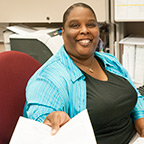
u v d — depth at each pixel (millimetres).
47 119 630
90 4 1305
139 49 1338
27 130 549
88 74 862
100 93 815
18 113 850
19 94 869
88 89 817
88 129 556
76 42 825
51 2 1386
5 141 747
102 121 813
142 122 955
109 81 887
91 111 788
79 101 794
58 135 537
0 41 1787
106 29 1505
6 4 1479
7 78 823
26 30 1503
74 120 566
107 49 1427
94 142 535
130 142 901
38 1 1410
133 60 1381
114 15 1304
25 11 1463
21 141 528
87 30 804
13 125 809
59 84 763
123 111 863
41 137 537
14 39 1390
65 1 1354
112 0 1266
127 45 1359
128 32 1640
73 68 829
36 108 719
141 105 1022
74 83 807
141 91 1178
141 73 1389
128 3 1247
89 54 853
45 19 1443
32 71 967
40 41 1343
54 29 1496
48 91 743
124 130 898
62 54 860
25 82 913
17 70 887
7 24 1723
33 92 751
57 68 805
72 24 807
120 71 1068
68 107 790
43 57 1375
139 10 1244
